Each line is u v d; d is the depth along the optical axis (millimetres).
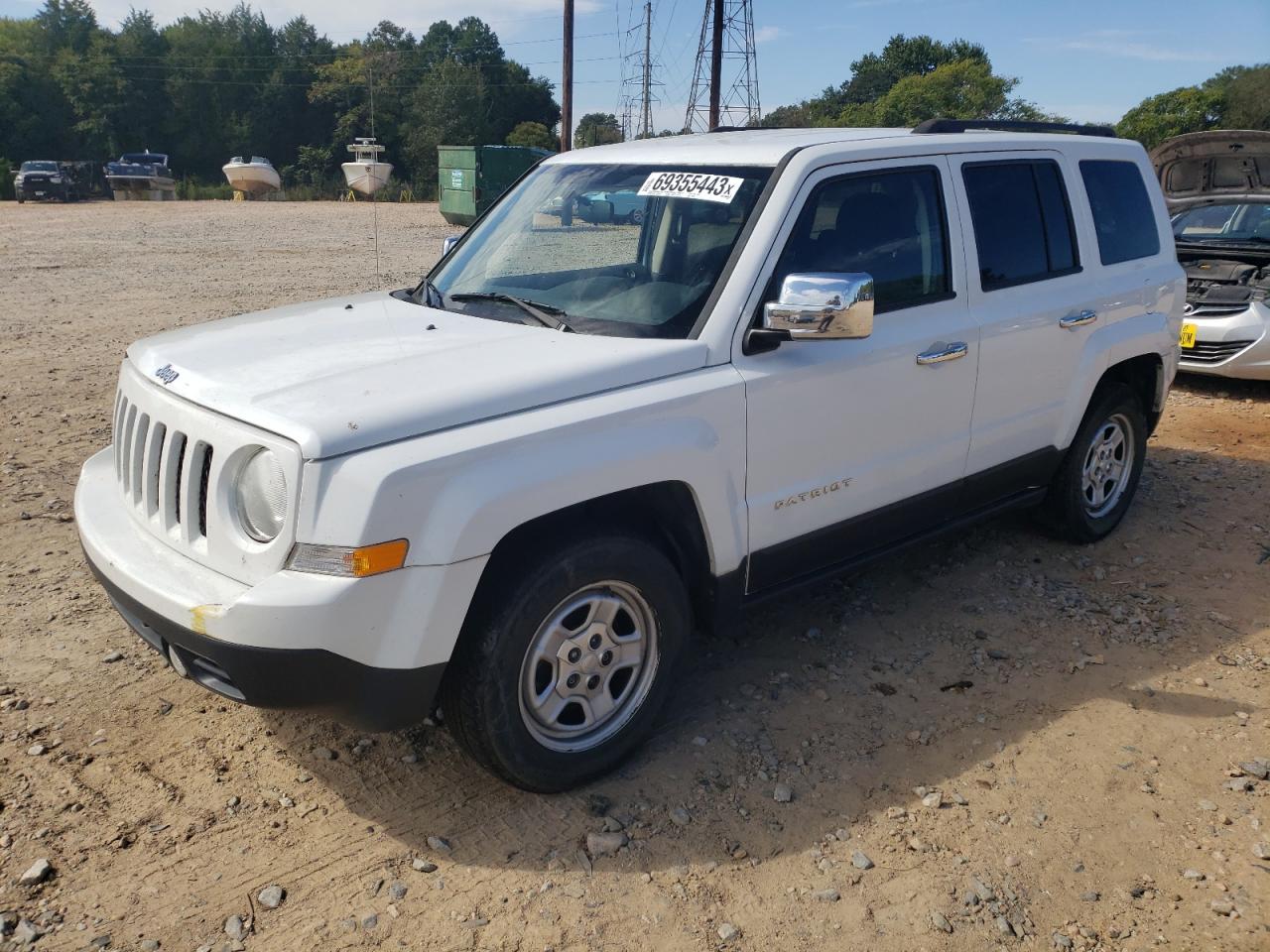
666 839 3113
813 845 3100
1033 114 60156
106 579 3137
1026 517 5621
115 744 3492
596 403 3098
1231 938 2762
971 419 4312
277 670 2703
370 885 2898
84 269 16250
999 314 4332
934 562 5152
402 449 2748
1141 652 4281
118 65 67625
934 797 3311
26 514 5441
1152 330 5156
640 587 3264
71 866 2928
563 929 2754
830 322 3193
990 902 2879
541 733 3195
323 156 64250
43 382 8359
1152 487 6324
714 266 3539
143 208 34906
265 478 2766
